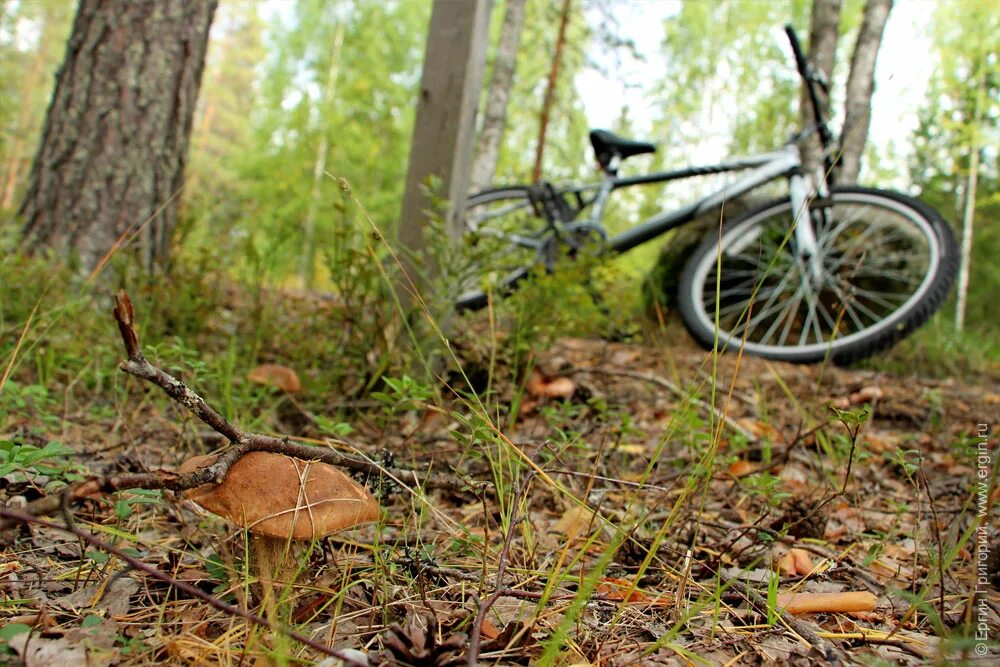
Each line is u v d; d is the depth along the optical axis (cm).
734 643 120
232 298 345
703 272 415
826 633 124
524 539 162
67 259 323
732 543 159
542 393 284
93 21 346
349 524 113
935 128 1311
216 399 238
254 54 2970
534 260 374
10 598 122
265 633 112
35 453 127
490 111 799
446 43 280
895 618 133
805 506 183
